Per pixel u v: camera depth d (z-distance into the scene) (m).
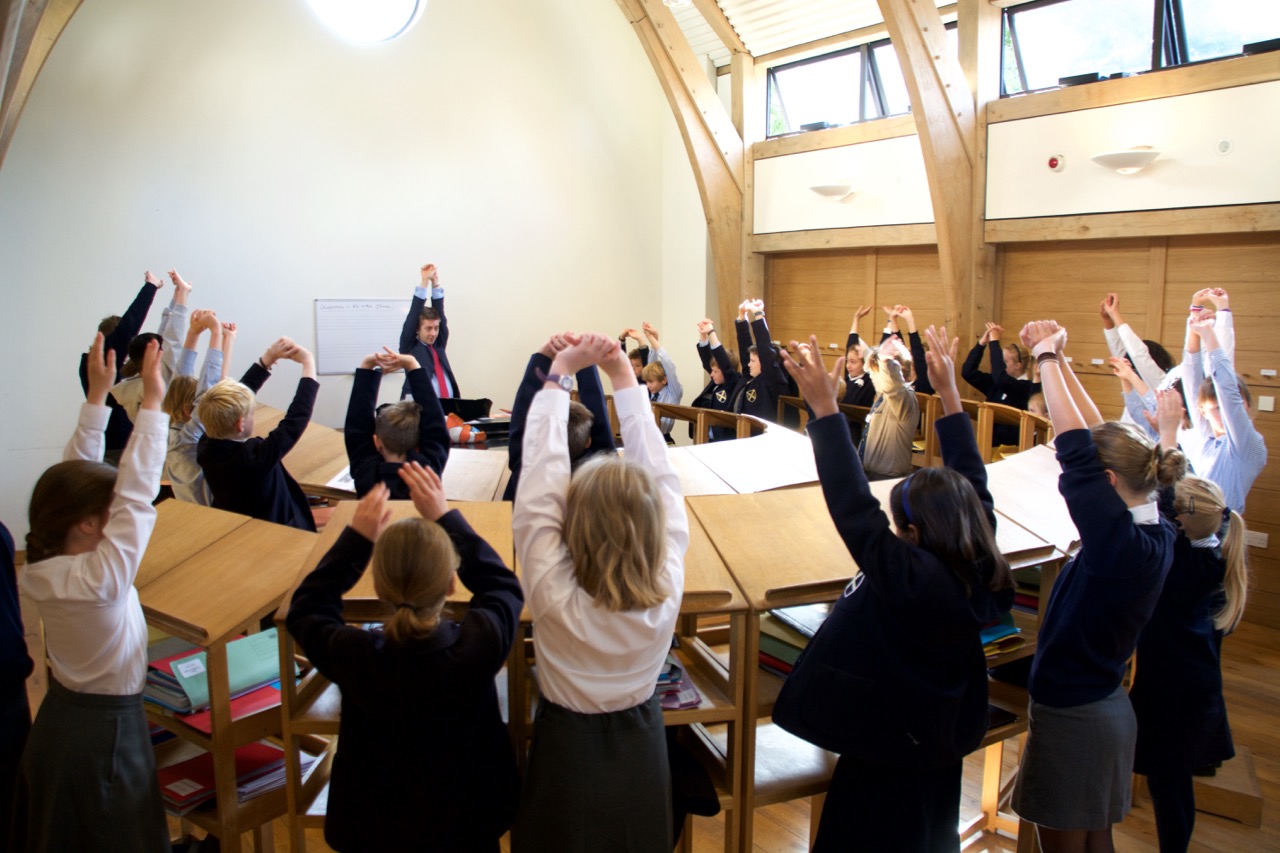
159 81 5.27
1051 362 1.91
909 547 1.59
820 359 1.67
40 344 5.06
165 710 1.89
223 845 1.79
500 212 6.69
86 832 1.64
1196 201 4.40
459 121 6.41
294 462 3.39
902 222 5.88
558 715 1.49
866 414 4.99
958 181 5.25
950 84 5.07
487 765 1.52
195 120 5.41
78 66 5.02
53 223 5.04
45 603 1.60
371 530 1.52
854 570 1.86
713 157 6.76
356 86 5.95
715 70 7.34
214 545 2.03
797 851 2.54
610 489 1.43
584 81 7.03
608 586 1.42
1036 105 5.01
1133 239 4.87
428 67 6.23
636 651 1.48
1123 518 1.76
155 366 1.77
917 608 1.56
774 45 6.65
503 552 1.84
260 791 1.90
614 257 7.38
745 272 7.04
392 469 2.49
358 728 1.48
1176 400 2.38
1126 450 1.78
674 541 1.61
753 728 1.81
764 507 2.16
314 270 5.92
